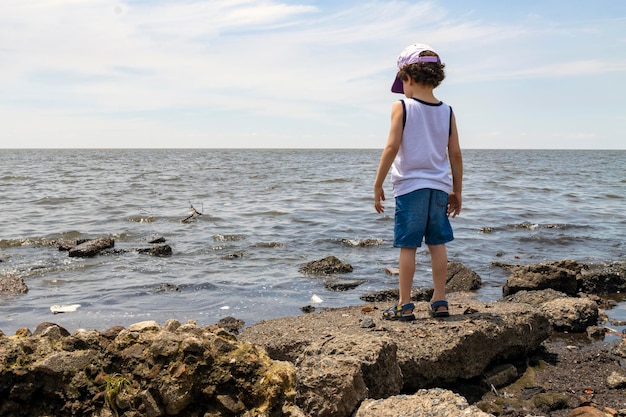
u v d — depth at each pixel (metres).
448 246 12.40
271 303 8.00
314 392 3.58
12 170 47.69
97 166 57.88
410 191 4.79
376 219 16.69
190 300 8.20
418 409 3.20
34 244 12.98
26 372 2.58
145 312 7.57
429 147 4.79
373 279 9.52
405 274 4.91
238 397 2.66
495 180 35.03
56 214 18.17
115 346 2.77
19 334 3.03
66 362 2.65
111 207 19.92
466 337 4.51
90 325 7.00
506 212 17.98
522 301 7.57
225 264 10.81
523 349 4.96
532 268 8.23
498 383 4.58
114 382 2.63
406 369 4.27
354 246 12.59
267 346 4.73
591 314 6.29
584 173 45.50
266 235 14.03
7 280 9.00
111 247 12.33
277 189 27.97
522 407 4.18
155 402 2.61
